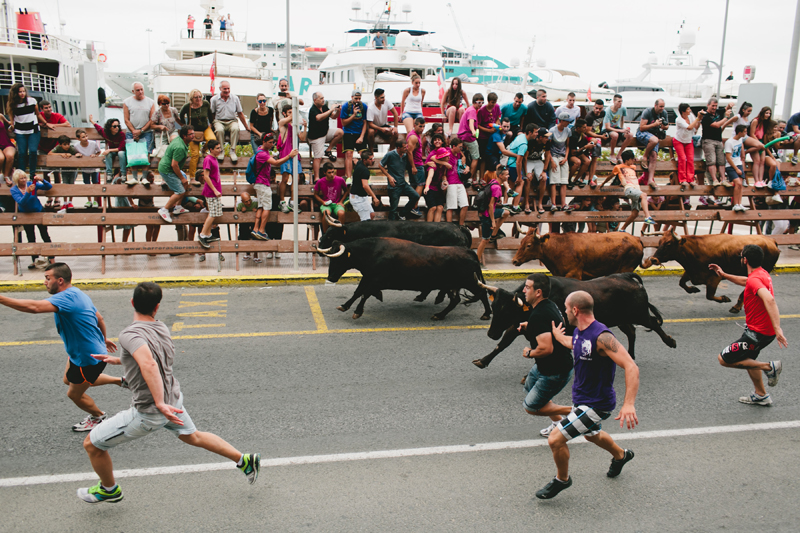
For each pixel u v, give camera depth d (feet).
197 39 99.50
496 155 42.37
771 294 20.94
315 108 41.98
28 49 76.89
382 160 40.29
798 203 49.44
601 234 34.30
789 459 18.66
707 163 46.93
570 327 23.82
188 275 38.93
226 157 42.86
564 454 15.90
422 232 36.17
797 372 25.55
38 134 39.86
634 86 111.65
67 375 18.83
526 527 15.16
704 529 15.19
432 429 20.27
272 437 19.52
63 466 17.69
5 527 14.85
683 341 29.63
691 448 19.27
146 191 40.24
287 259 43.96
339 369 25.36
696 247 33.63
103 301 34.60
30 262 41.55
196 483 16.90
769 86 55.21
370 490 16.69
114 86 142.41
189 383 23.63
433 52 83.35
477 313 33.94
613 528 15.19
